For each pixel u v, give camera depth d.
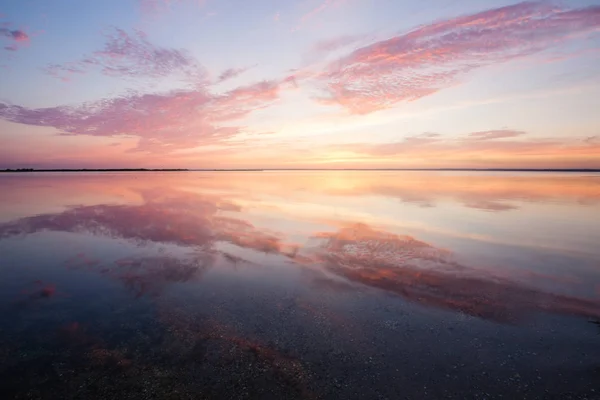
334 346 6.52
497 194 35.22
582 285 9.16
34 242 14.59
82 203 29.09
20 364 5.96
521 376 5.57
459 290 8.94
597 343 6.45
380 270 10.45
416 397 5.17
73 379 5.57
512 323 7.27
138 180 79.69
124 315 7.79
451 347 6.43
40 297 8.78
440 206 25.03
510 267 10.62
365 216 20.38
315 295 8.76
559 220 18.66
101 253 12.81
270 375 5.68
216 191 42.62
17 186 53.28
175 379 5.58
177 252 12.80
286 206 25.78
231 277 10.07
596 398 5.03
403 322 7.38
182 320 7.54
